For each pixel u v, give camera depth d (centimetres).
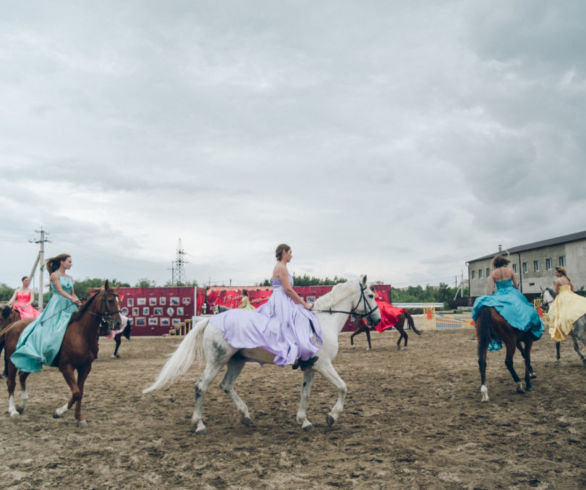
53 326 588
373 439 509
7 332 655
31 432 557
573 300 930
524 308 689
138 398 766
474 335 1969
